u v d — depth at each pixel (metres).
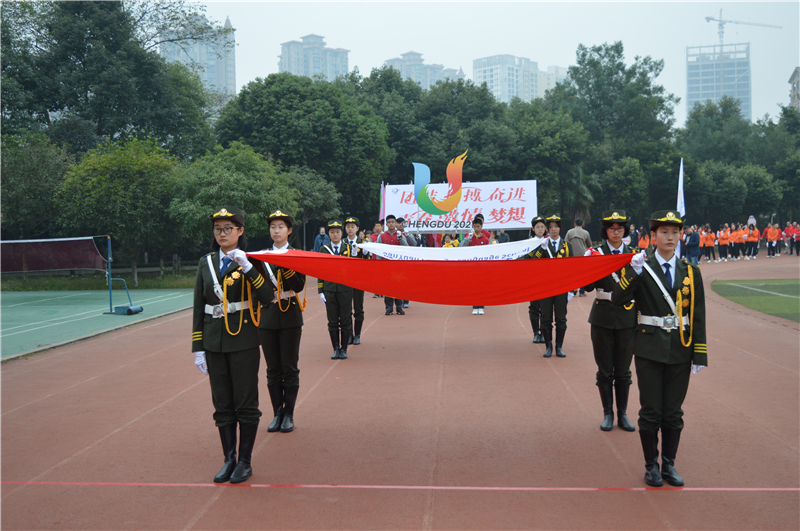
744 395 6.24
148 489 4.15
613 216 5.48
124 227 19.38
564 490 4.04
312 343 9.56
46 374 7.73
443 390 6.63
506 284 4.56
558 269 4.41
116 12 27.81
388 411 5.90
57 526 3.63
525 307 13.71
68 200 20.42
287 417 5.36
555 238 8.30
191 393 6.71
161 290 19.30
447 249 8.20
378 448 4.88
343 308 8.23
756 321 11.01
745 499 3.87
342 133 29.34
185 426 5.55
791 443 4.86
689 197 43.28
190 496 4.03
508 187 19.47
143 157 19.88
